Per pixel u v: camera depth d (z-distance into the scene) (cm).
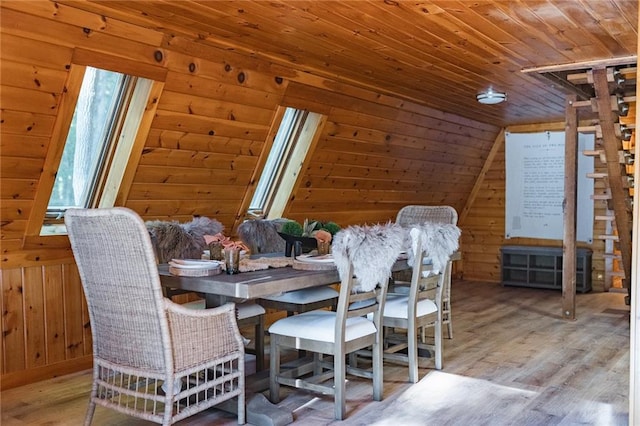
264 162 461
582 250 677
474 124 671
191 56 349
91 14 291
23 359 349
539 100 555
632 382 223
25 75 288
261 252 416
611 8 292
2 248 338
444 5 287
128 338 253
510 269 730
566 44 363
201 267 281
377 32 333
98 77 349
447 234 359
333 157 521
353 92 476
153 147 374
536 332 475
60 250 368
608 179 507
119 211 232
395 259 307
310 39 349
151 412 254
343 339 288
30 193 334
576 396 320
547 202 721
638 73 220
